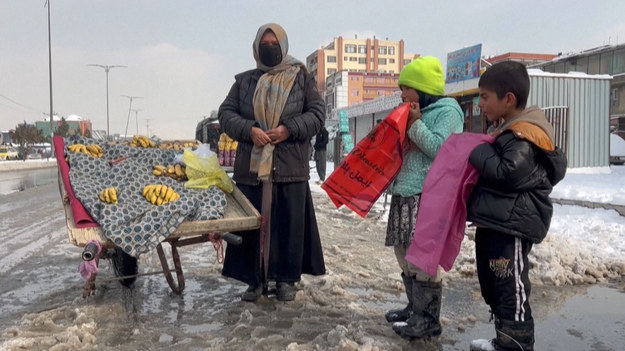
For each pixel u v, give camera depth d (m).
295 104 4.04
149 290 4.48
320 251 4.34
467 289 4.48
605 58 35.31
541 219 2.67
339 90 73.44
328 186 3.42
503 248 2.69
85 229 3.51
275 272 4.15
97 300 4.14
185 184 4.11
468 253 5.59
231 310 3.94
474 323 3.63
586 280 4.66
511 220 2.62
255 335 3.39
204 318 3.76
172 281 4.29
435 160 2.95
